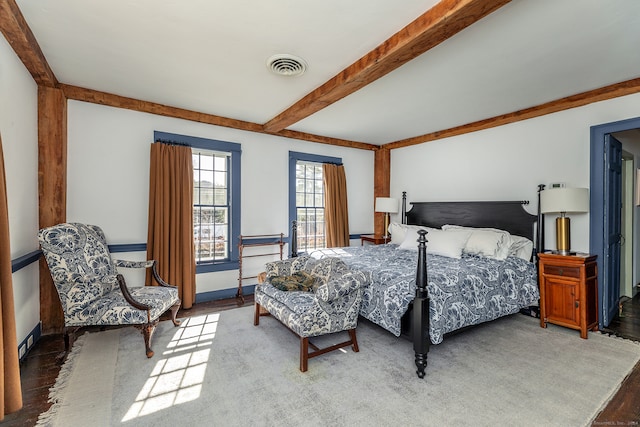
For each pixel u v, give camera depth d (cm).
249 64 263
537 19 197
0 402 157
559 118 356
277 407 187
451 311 249
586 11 189
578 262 295
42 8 192
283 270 325
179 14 196
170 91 325
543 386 211
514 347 272
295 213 494
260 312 347
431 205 495
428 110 383
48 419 175
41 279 289
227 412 183
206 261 423
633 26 205
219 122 407
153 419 176
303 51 241
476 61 255
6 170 222
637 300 409
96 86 315
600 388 208
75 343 274
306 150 508
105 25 209
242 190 442
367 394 201
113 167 348
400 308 240
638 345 276
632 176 424
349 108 376
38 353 255
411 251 405
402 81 296
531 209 381
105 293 268
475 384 213
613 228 336
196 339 285
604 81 296
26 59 241
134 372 226
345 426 171
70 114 324
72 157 326
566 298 304
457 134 462
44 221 292
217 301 409
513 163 400
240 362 242
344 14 194
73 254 258
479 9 171
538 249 363
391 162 581
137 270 358
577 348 270
